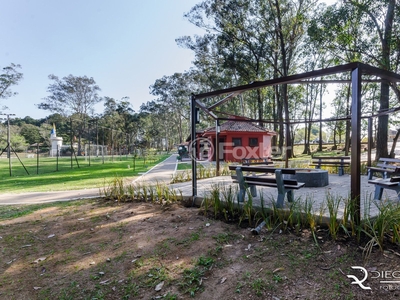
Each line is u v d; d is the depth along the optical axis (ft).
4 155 108.17
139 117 144.87
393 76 9.57
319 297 5.56
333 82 11.50
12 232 10.93
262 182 11.93
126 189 17.49
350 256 6.98
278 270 6.68
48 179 32.89
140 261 7.82
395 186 11.27
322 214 9.23
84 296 6.31
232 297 5.83
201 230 9.80
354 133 8.29
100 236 10.02
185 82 116.16
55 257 8.47
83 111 127.85
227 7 51.24
